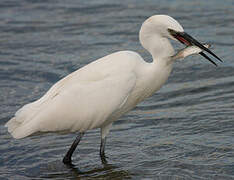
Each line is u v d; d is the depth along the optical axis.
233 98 14.03
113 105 10.94
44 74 16.39
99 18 21.16
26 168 11.19
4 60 17.47
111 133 12.71
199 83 15.33
